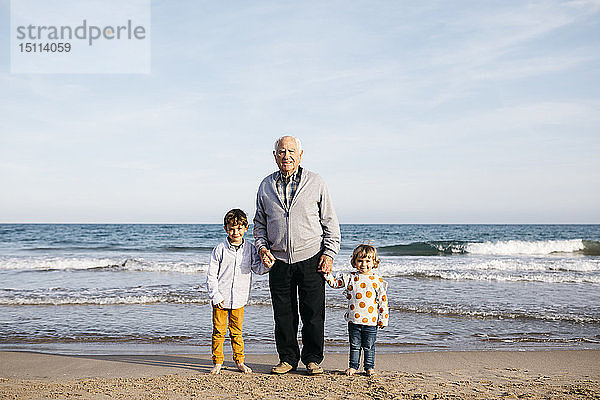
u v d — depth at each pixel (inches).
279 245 171.6
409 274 515.2
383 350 230.8
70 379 171.9
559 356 212.4
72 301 359.6
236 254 181.0
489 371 185.0
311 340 173.9
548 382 165.5
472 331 271.0
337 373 178.9
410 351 229.1
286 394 144.8
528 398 140.6
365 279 176.4
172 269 598.2
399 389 151.9
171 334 266.7
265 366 194.2
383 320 174.1
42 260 654.5
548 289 425.4
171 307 344.5
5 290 415.8
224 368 188.9
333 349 232.1
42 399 138.9
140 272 575.5
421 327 280.8
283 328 175.5
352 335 177.3
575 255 885.8
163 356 214.7
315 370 172.6
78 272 573.3
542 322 293.9
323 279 175.0
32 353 221.6
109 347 238.7
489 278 490.0
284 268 172.2
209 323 293.9
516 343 245.3
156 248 1116.5
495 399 139.6
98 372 184.4
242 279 180.9
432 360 205.2
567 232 1958.7
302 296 173.9
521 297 381.1
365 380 165.8
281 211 170.4
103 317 310.3
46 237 1593.3
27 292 403.2
